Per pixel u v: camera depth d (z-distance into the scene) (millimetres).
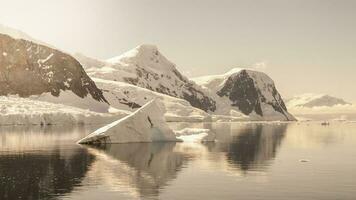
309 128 150125
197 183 34312
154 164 45062
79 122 146125
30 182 33906
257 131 122062
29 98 183250
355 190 31703
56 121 140250
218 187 32719
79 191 30984
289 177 37156
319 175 38250
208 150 60094
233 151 58844
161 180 35531
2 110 139500
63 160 47125
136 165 44312
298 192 31016
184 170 41125
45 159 47812
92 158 49156
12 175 37031
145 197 29406
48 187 32156
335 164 45781
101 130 68062
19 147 60438
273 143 74375
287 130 131500
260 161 48188
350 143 75000
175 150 59344
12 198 28797
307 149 62781
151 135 71062
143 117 70250
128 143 67938
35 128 114188
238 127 156375
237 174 38688
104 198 29016
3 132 94188
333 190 31719
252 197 29516
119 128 68125
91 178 36000
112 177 36625
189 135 80188
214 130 127562
